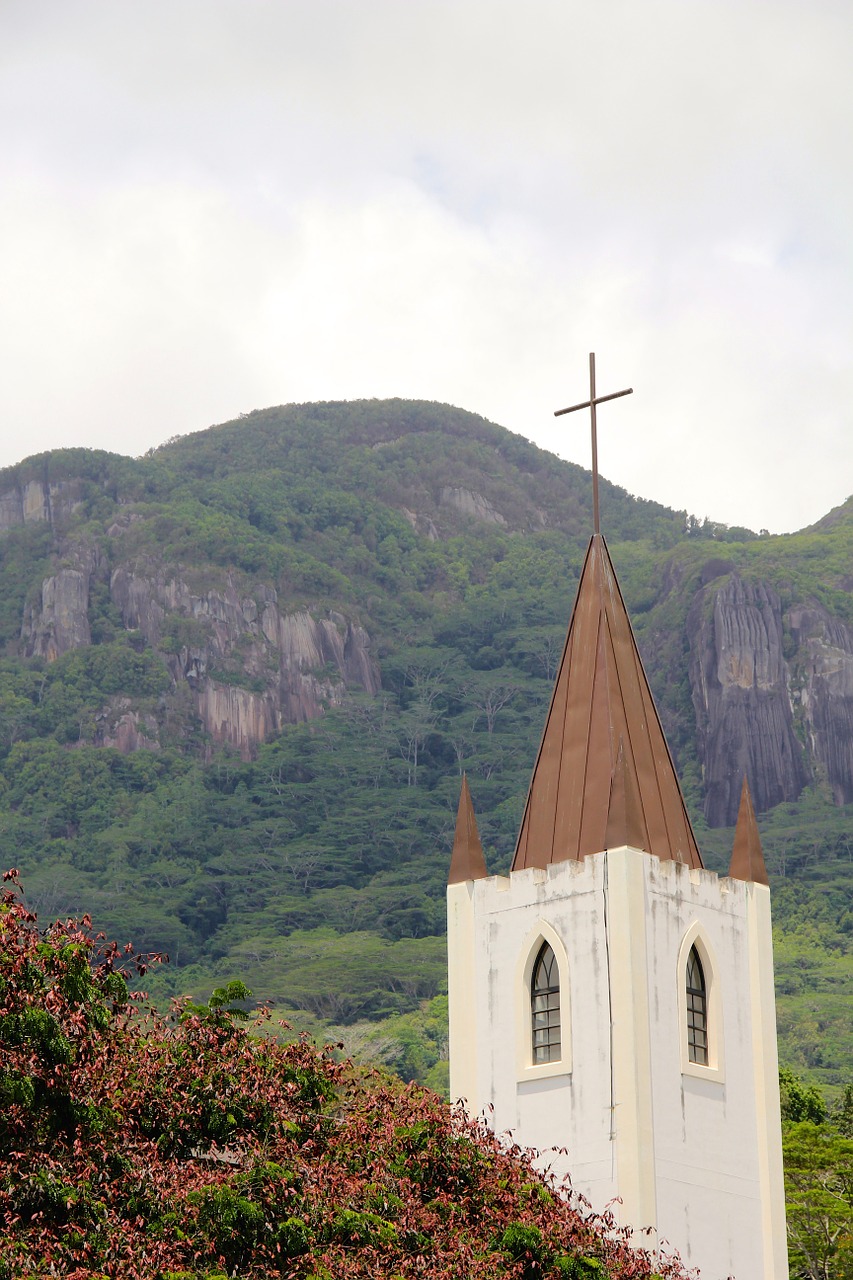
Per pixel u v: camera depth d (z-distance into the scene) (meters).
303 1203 30.22
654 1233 41.12
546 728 46.84
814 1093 103.75
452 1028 45.66
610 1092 42.22
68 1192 27.67
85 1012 31.02
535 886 44.91
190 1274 27.14
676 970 43.94
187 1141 31.94
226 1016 36.03
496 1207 34.44
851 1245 77.56
